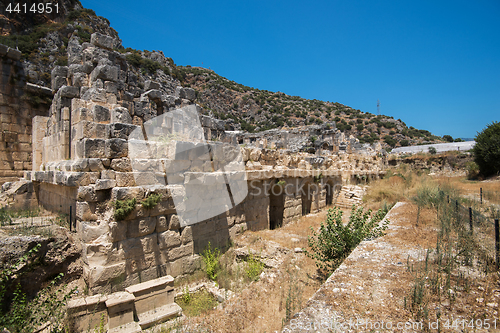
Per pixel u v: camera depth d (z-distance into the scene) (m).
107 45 10.09
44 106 14.64
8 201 9.91
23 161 13.92
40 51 31.34
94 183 6.73
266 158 12.51
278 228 12.66
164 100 12.34
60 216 7.95
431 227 7.75
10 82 13.60
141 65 49.50
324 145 31.45
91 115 7.56
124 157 7.07
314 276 7.11
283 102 93.75
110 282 6.38
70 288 6.24
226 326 5.07
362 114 91.19
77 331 5.26
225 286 7.20
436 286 4.38
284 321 4.91
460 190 15.73
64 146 8.14
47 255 6.11
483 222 7.39
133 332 5.39
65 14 41.19
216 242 9.30
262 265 8.21
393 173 25.94
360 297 4.23
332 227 7.52
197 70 103.81
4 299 5.39
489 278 4.60
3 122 13.38
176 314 6.16
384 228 7.27
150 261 7.21
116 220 6.56
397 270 5.13
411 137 74.00
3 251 5.56
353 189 19.95
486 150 25.27
